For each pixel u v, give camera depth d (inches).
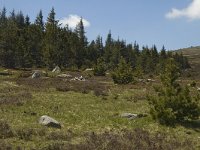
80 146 635.5
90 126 865.5
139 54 5674.2
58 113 994.7
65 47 3966.5
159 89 1017.5
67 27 5132.9
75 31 5531.5
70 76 2495.1
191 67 7716.5
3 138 685.3
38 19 5457.7
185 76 4463.6
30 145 648.4
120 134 781.3
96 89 1631.4
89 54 4896.7
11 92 1380.4
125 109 1148.5
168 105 961.5
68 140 707.4
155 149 661.3
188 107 956.6
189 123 957.2
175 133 852.0
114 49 5128.0
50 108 1062.4
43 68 3759.8
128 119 964.6
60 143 661.3
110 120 948.6
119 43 5920.3
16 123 824.3
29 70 3245.6
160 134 816.9
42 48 3902.6
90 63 4375.0
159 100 958.4
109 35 6815.9
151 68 4845.0
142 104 1268.5
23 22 5718.5
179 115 962.7
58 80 1967.3
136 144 679.7
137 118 982.4
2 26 4298.7
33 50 3929.6
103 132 805.2
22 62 3563.0
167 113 927.7
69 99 1279.5
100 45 5821.9
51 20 4653.1
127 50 5782.5
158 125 919.7
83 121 916.0
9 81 1815.9
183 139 794.2
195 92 1689.2
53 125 816.9
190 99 960.9
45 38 3976.4
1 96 1243.2
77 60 4303.6
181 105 959.0
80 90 1542.8
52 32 3991.1
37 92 1427.2
